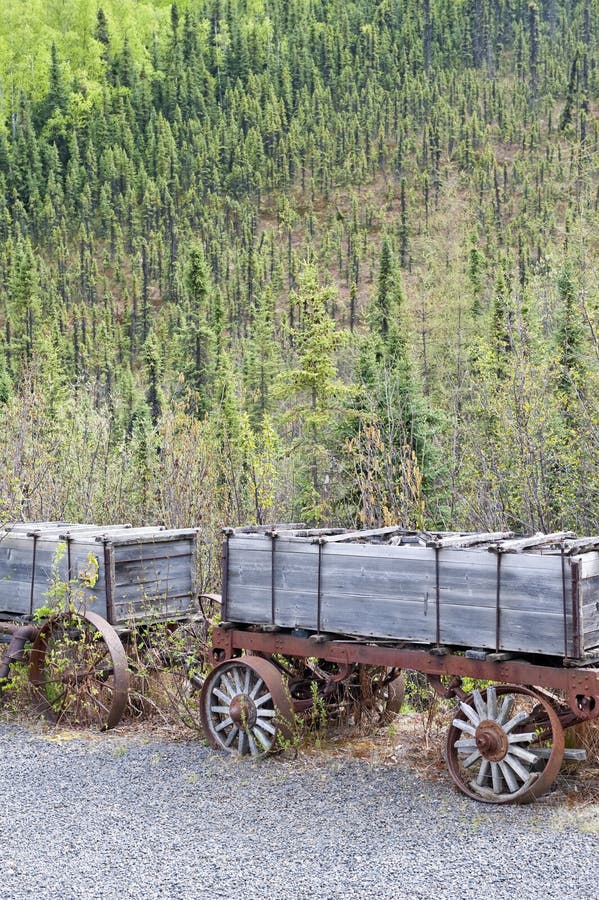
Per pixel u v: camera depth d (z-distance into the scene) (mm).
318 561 7910
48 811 6828
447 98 162750
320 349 24812
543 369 15445
